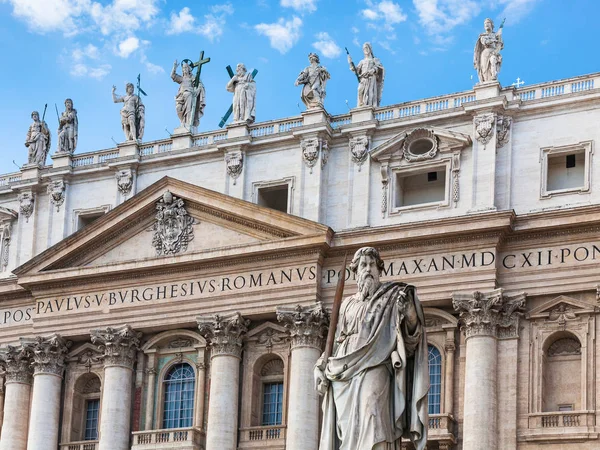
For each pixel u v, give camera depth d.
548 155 53.94
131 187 61.88
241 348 57.25
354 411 14.32
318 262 55.81
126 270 59.34
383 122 56.97
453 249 53.69
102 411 58.56
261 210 56.94
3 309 63.84
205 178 60.31
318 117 57.75
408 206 55.62
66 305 61.00
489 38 55.88
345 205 56.84
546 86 54.75
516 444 51.06
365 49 58.72
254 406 56.75
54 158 63.78
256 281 56.94
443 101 56.34
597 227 52.03
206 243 58.75
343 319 14.88
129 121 62.78
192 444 56.12
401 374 14.44
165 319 58.50
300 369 54.88
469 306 52.50
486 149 54.41
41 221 63.94
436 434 51.62
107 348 59.25
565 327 51.94
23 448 61.34
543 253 52.78
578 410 51.12
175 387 58.84
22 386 62.09
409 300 14.84
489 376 51.75
